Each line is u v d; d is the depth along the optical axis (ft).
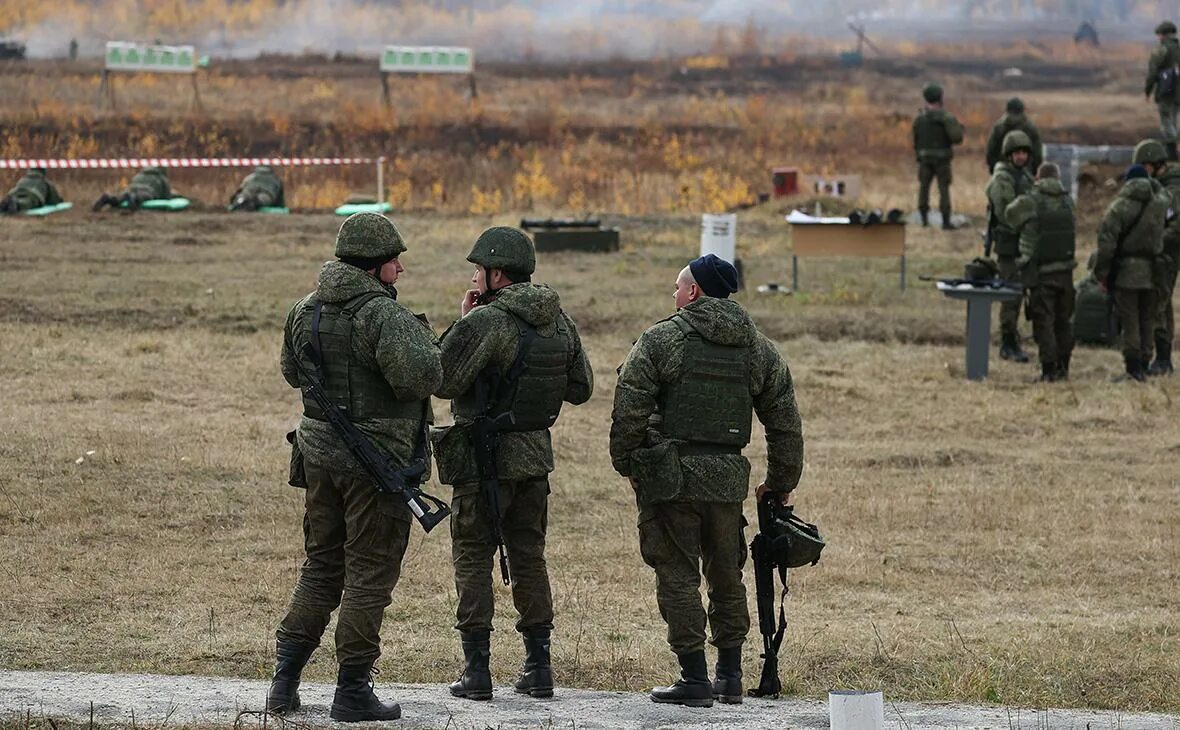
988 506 152.15
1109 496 157.99
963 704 91.56
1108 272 211.41
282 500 143.84
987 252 220.02
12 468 146.61
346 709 80.23
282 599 116.16
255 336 223.10
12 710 79.51
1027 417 192.24
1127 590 127.24
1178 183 217.15
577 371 88.12
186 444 159.74
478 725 79.61
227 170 451.53
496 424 85.10
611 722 81.35
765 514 89.76
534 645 89.10
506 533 87.97
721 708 86.53
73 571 120.47
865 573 129.70
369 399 79.05
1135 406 197.98
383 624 110.32
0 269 269.03
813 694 95.91
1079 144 554.87
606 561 130.93
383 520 79.66
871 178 465.06
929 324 248.93
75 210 359.46
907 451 174.19
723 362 85.35
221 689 87.71
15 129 497.46
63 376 190.19
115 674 93.20
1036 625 114.73
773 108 643.45
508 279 86.79
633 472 85.92
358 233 79.46
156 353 207.41
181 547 128.88
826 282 288.71
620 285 274.77
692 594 86.63
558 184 436.35
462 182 436.76
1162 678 99.96
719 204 402.93
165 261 286.87
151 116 537.65
